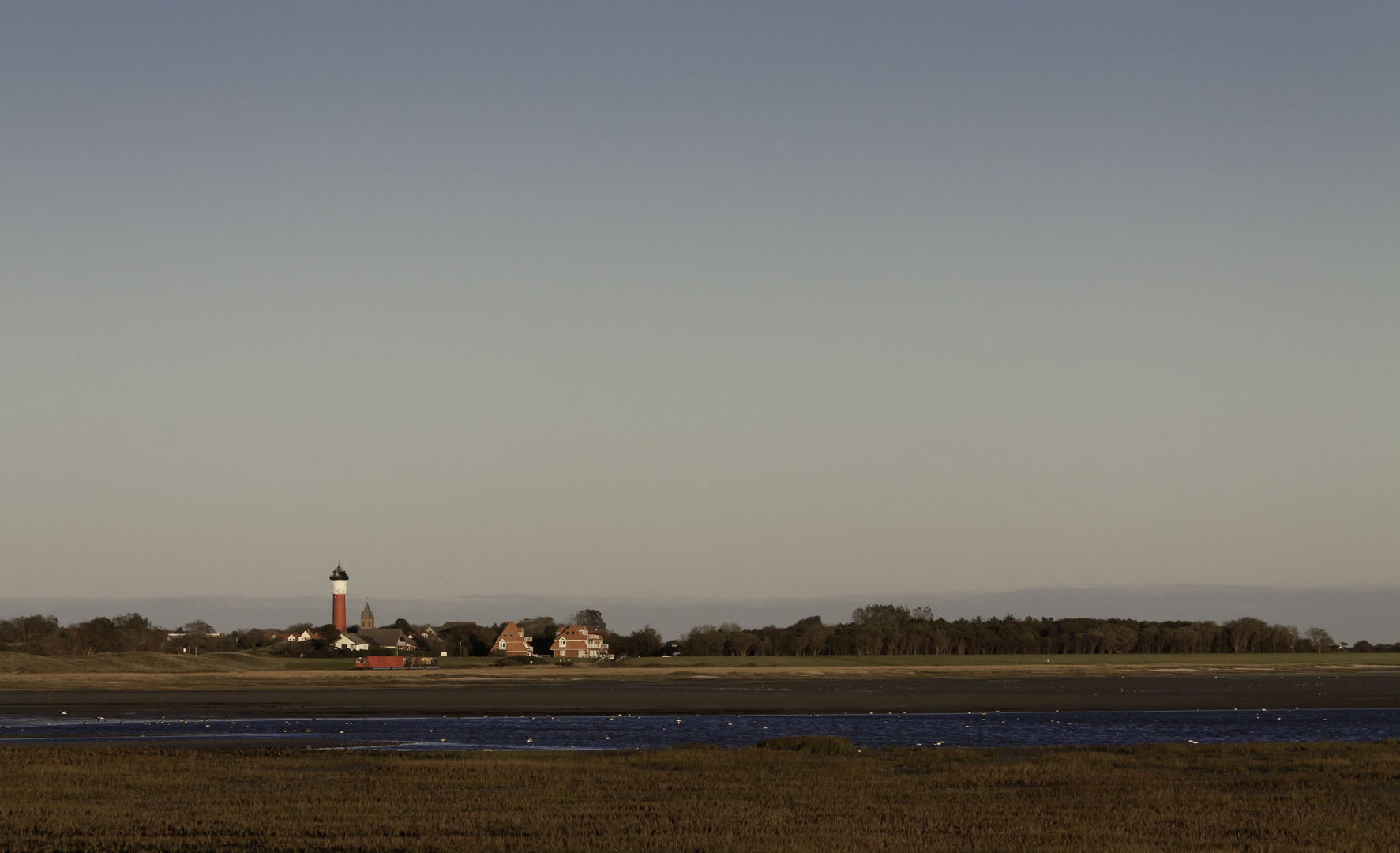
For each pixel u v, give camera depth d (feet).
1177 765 225.97
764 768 219.61
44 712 399.85
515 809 168.35
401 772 209.97
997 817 161.99
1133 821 159.43
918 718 376.07
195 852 136.36
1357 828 154.61
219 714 389.19
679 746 257.96
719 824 155.12
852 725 345.51
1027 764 224.53
